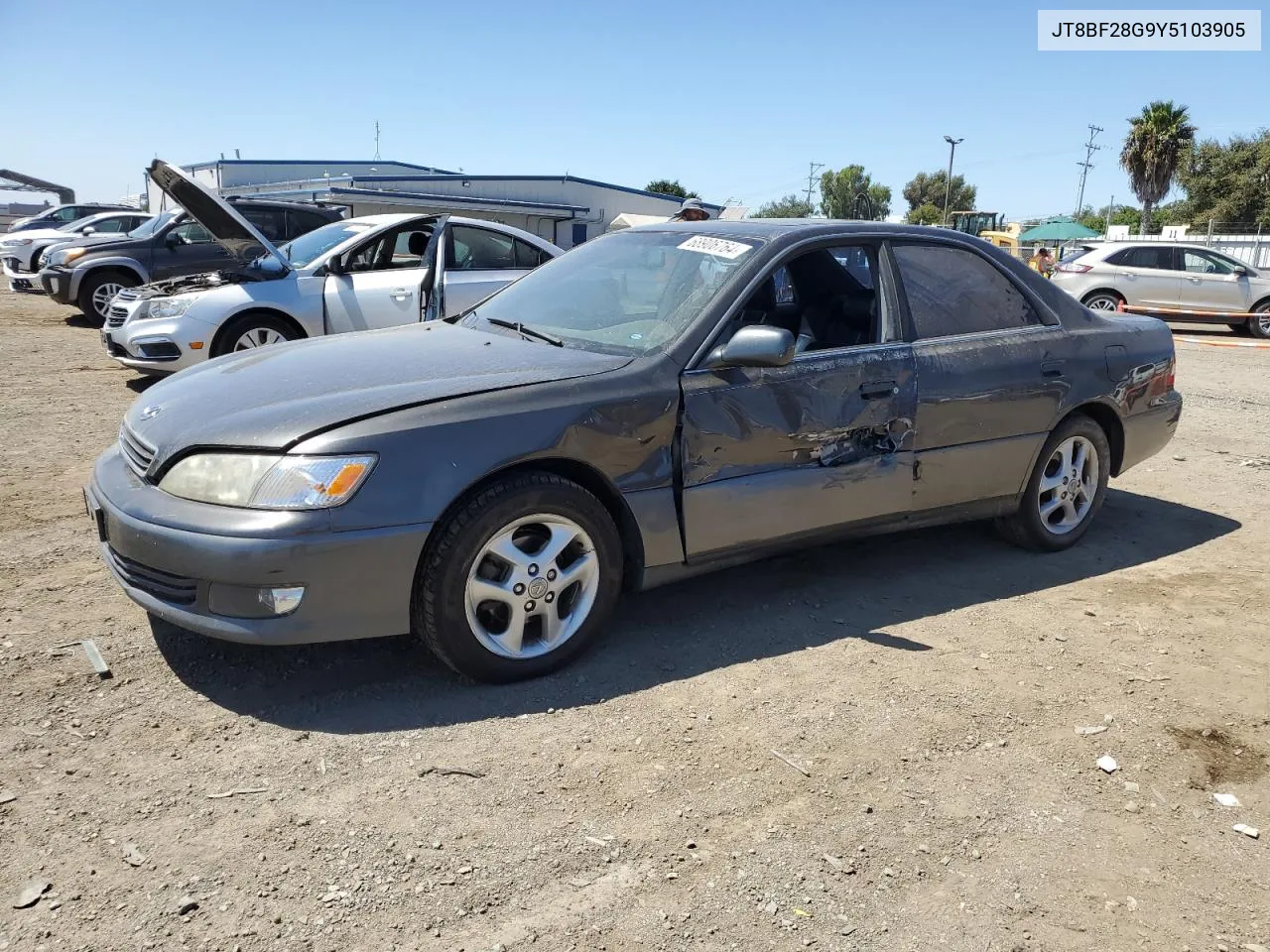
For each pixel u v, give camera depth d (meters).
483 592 3.21
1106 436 5.13
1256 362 13.48
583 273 4.40
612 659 3.58
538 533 3.35
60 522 4.78
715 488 3.65
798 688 3.42
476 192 32.78
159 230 13.42
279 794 2.68
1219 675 3.69
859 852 2.58
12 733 2.91
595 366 3.52
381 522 2.99
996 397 4.40
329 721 3.07
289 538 2.90
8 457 5.96
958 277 4.50
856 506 4.07
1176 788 2.96
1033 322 4.70
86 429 6.82
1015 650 3.84
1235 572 4.83
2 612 3.71
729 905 2.36
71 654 3.41
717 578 4.45
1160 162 47.41
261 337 7.92
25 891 2.27
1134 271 17.64
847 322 4.31
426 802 2.68
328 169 33.91
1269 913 2.43
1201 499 6.21
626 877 2.44
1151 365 5.10
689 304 3.81
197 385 3.60
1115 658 3.80
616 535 3.47
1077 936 2.32
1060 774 2.99
